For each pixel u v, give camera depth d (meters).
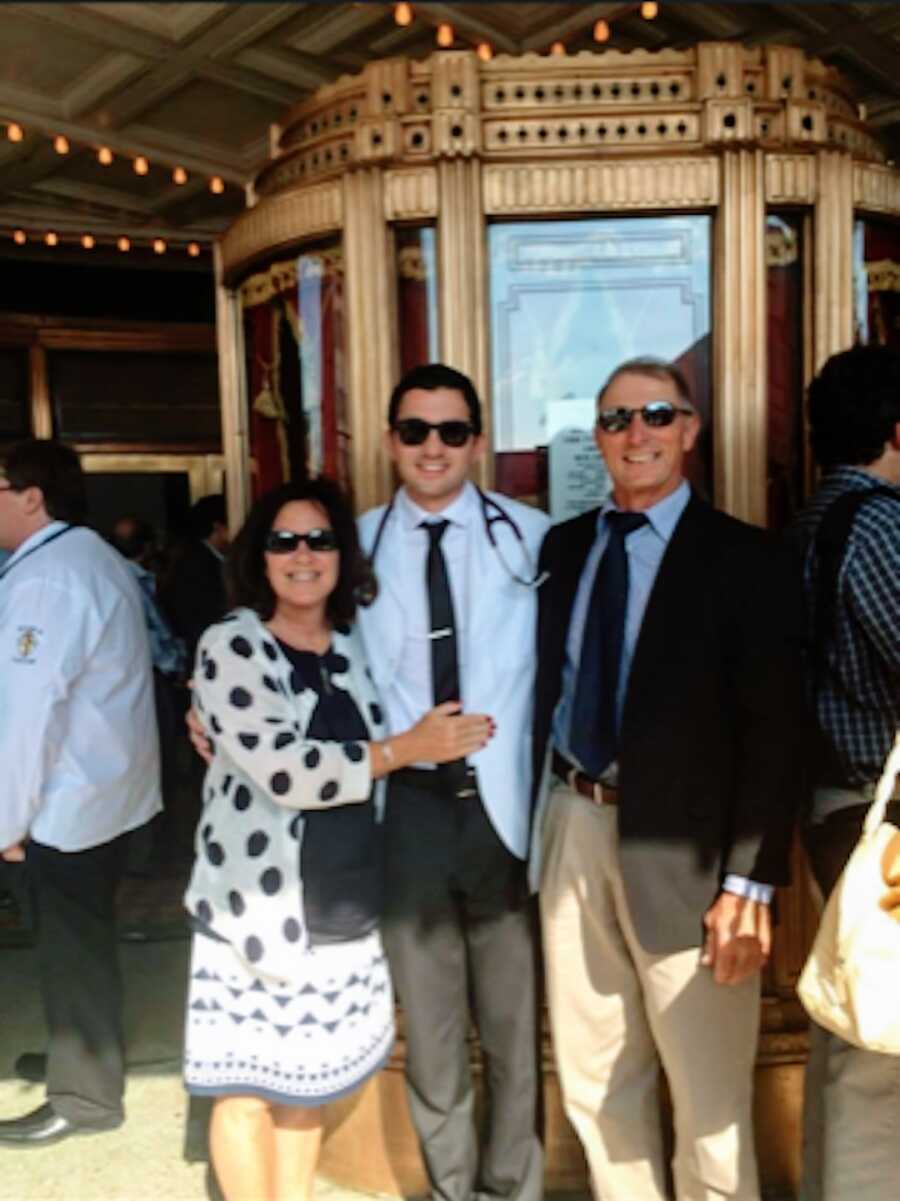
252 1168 1.83
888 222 2.37
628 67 2.18
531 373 2.29
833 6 3.23
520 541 2.02
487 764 1.90
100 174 5.39
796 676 1.71
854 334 2.29
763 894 1.71
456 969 1.96
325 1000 1.79
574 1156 2.26
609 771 1.83
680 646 1.74
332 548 1.84
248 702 1.76
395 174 2.21
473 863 1.90
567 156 2.18
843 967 1.51
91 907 2.48
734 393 2.20
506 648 1.95
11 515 2.45
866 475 1.85
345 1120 2.30
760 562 1.73
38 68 3.88
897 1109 1.67
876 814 1.54
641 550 1.85
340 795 1.76
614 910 1.90
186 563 4.54
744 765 1.72
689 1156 1.87
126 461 7.14
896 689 1.74
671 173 2.17
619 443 1.82
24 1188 2.30
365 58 3.83
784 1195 2.24
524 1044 1.99
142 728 2.57
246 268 2.56
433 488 1.92
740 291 2.18
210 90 4.14
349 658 1.93
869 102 4.02
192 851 4.64
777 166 2.18
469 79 2.16
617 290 2.27
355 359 2.25
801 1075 2.25
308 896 1.78
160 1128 2.53
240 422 2.69
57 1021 2.47
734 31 3.40
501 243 2.26
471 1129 2.02
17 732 2.31
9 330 6.64
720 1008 1.80
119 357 7.05
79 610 2.36
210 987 1.82
